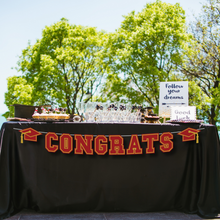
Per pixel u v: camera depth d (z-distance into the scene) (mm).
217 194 3053
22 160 3043
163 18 13406
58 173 3029
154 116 3504
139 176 3066
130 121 3320
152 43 13156
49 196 3020
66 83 16234
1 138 3000
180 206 3162
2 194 2918
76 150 3021
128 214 3037
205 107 13852
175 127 3111
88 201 3041
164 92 4164
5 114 16922
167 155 3102
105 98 15609
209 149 3125
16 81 16406
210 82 15539
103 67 16453
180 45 12789
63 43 15648
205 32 14953
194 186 3121
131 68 13453
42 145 3043
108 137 3035
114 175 3045
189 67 15078
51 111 3537
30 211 3076
